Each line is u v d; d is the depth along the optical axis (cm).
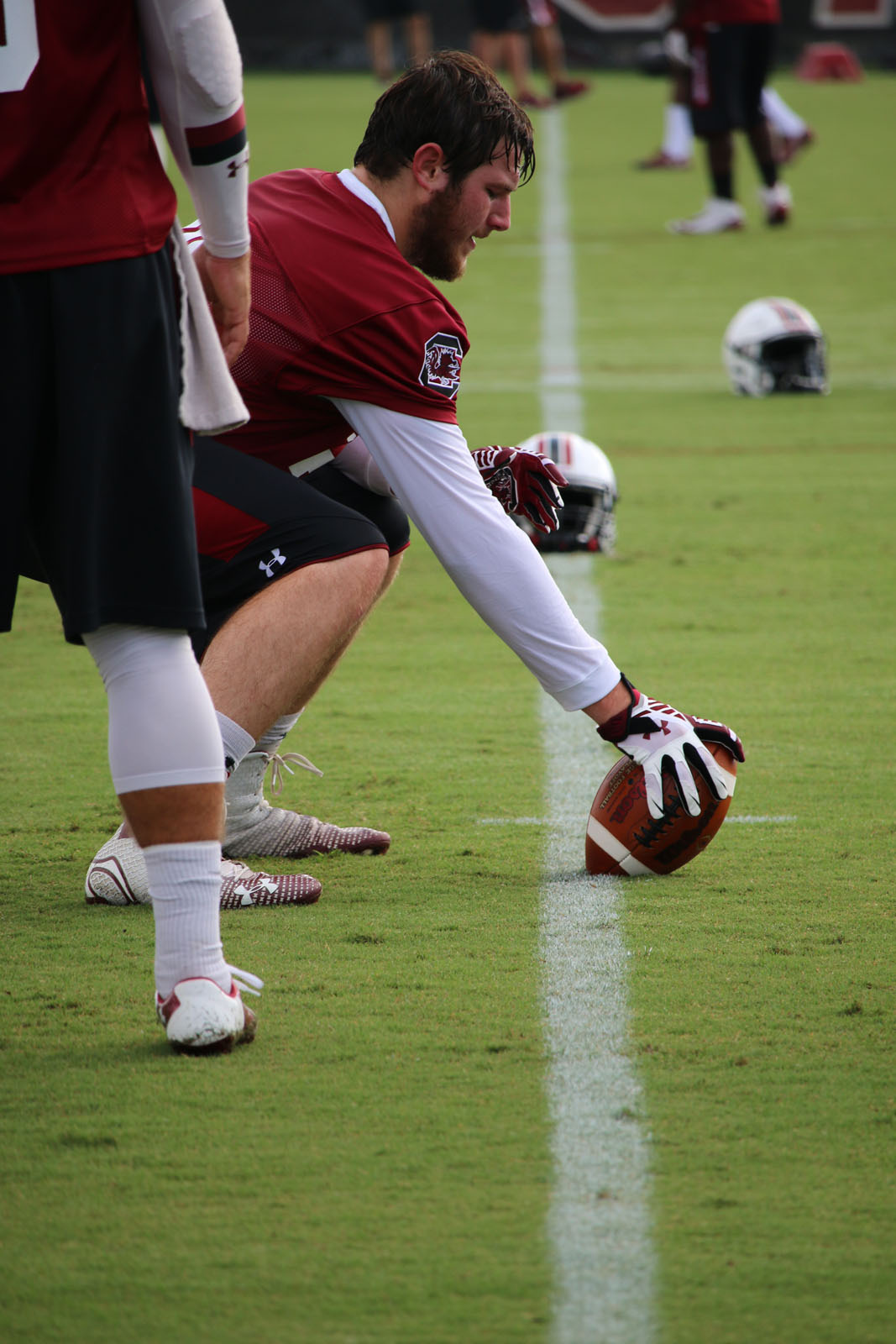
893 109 9550
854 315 4097
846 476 2572
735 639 1723
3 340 735
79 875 1090
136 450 752
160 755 783
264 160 6028
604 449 2761
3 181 734
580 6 11919
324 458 1092
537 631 995
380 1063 789
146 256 753
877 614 1830
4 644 1784
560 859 1116
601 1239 636
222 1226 646
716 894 1040
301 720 1470
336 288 991
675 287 4522
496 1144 709
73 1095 753
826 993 872
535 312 4216
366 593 1023
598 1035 820
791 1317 588
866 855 1110
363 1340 576
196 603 776
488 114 992
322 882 1077
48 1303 597
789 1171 685
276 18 11700
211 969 802
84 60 739
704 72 5219
